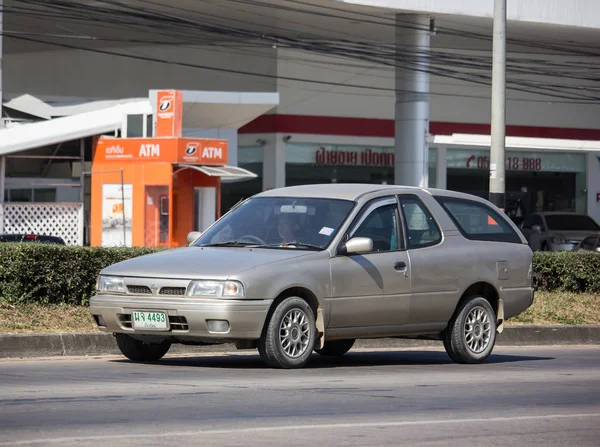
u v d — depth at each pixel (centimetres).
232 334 1794
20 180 5594
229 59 8406
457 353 2148
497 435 1305
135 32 7962
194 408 1424
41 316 2377
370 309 1978
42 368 1892
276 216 2041
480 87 9300
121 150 5438
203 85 8469
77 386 1627
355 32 8406
